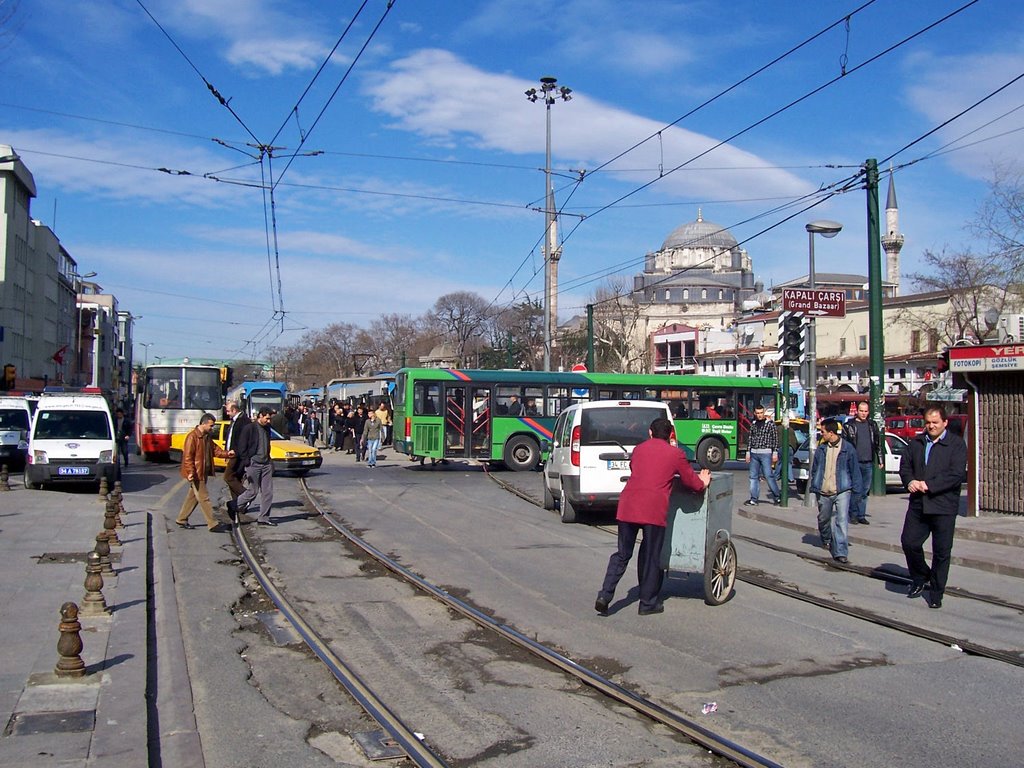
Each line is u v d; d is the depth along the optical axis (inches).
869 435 622.5
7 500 708.7
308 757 212.2
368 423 1112.2
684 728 225.3
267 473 597.9
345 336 3890.3
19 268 2385.6
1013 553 496.7
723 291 4345.5
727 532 375.9
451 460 1144.8
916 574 387.2
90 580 331.3
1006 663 288.2
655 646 305.1
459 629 330.6
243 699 254.4
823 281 3742.6
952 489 372.2
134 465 1183.6
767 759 206.7
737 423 1178.0
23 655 279.0
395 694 256.5
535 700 251.6
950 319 1808.6
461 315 3147.1
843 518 477.1
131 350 5083.7
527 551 497.0
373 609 361.7
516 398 1082.7
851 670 279.1
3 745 206.8
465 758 209.9
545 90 1473.9
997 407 632.4
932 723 231.8
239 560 474.0
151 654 295.7
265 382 1942.7
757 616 348.8
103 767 194.9
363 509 680.4
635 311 3166.8
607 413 592.4
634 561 467.5
